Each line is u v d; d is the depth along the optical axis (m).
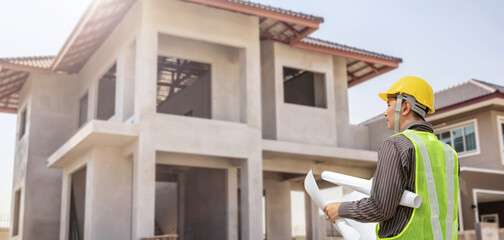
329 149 16.19
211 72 15.53
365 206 2.00
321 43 17.89
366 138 19.16
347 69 20.41
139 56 13.63
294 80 19.34
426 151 1.99
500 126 18.72
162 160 14.64
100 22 15.05
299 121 16.69
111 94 19.56
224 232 16.41
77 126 19.08
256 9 14.37
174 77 19.47
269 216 20.02
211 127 14.12
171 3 14.18
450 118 20.08
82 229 17.44
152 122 13.32
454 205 2.03
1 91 21.75
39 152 18.81
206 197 17.86
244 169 14.56
